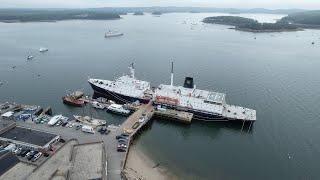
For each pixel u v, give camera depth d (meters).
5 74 185.75
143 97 132.50
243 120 115.38
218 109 118.56
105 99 137.25
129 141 95.00
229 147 101.56
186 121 117.75
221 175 85.56
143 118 113.00
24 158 82.38
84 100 135.25
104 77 183.62
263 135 109.12
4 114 109.19
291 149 99.31
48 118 108.44
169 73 194.88
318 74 195.38
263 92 155.88
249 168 89.12
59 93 150.75
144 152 96.19
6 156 76.94
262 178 84.50
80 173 72.56
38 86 162.38
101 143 86.56
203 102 121.00
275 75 192.00
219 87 165.00
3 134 92.81
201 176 84.81
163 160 92.19
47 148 86.44
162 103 127.25
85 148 83.81
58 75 185.25
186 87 131.25
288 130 112.25
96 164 76.19
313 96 149.62
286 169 88.56
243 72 198.88
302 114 126.56
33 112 115.62
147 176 82.62
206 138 108.06
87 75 186.50
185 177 84.00
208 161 92.62
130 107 126.44
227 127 117.25
